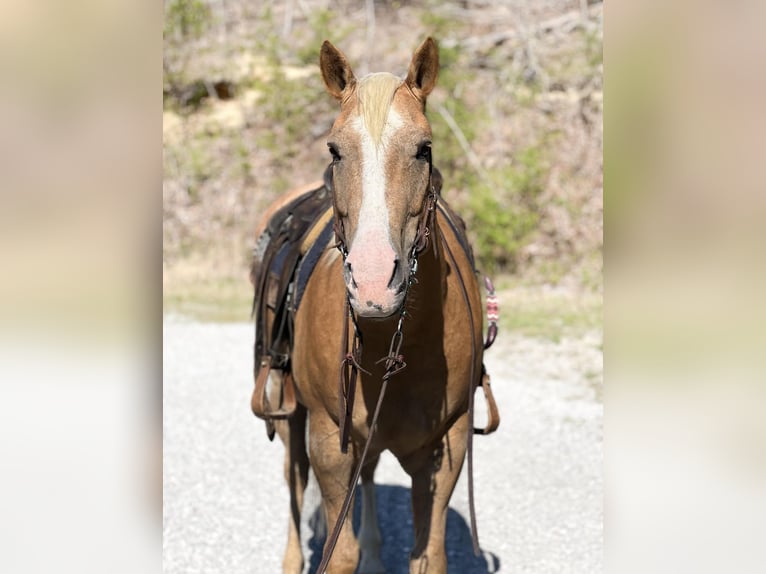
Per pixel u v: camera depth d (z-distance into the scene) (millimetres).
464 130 11938
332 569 2914
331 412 2887
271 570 4113
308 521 4566
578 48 12320
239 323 10102
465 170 11938
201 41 13297
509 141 12133
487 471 5398
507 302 10422
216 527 4629
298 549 3756
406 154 2332
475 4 13078
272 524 4680
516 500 4906
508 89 12375
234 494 5137
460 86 12336
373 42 13188
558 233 11625
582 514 4680
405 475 5379
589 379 7387
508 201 11766
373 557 3957
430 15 12984
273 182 12891
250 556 4266
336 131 2404
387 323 2588
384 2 13453
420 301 2621
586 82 12094
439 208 3104
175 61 13234
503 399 6910
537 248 11617
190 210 12898
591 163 11844
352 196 2309
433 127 11898
